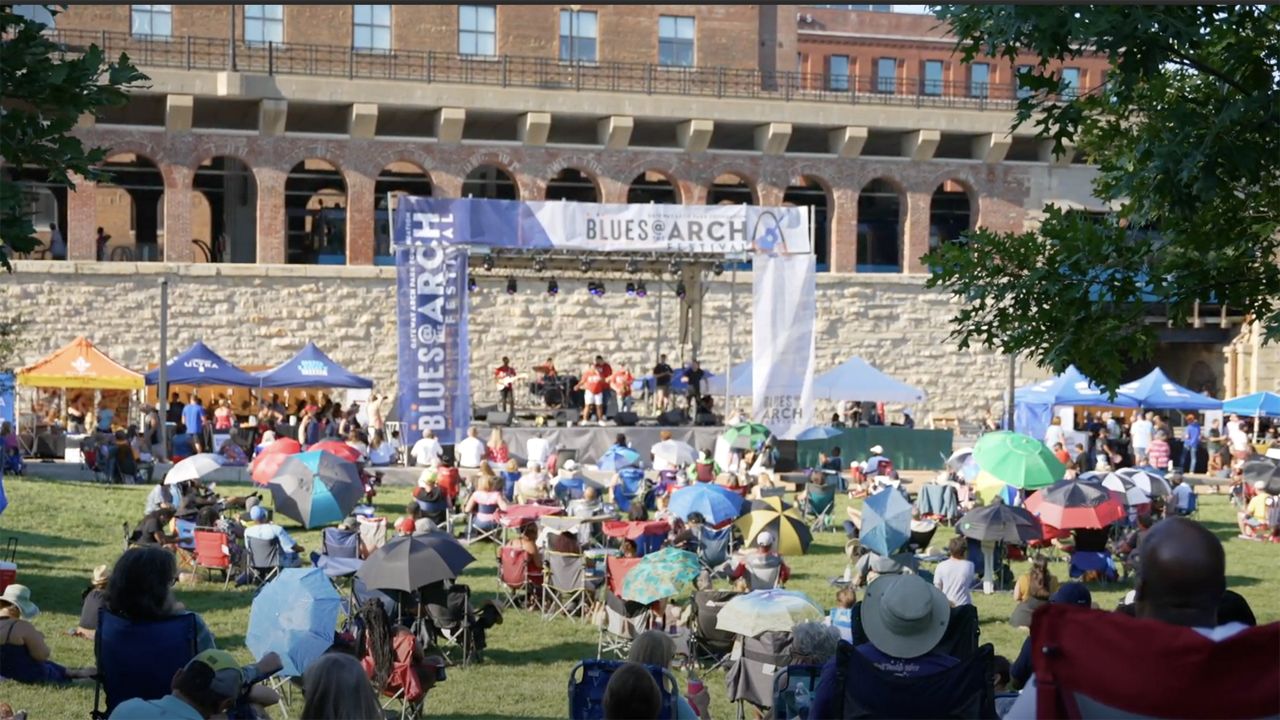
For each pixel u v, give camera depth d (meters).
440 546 17.69
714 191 60.50
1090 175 57.56
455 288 36.47
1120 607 5.32
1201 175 12.87
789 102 54.62
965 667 6.82
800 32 80.00
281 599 13.88
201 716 6.95
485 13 55.53
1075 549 25.83
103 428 40.50
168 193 49.91
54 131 11.53
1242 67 13.59
